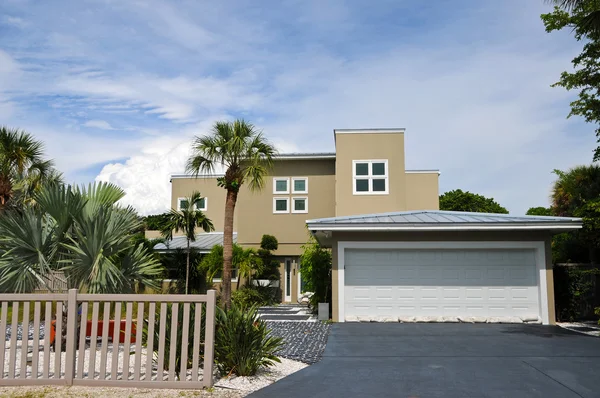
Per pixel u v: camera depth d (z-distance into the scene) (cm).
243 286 2567
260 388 804
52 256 1012
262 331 896
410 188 2852
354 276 1667
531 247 1617
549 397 751
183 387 784
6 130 2002
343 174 2383
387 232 1655
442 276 1645
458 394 771
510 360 1015
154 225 3622
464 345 1196
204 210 3052
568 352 1095
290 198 2736
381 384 832
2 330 815
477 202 4297
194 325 812
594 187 1973
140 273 1100
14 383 799
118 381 790
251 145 1792
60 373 821
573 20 1602
